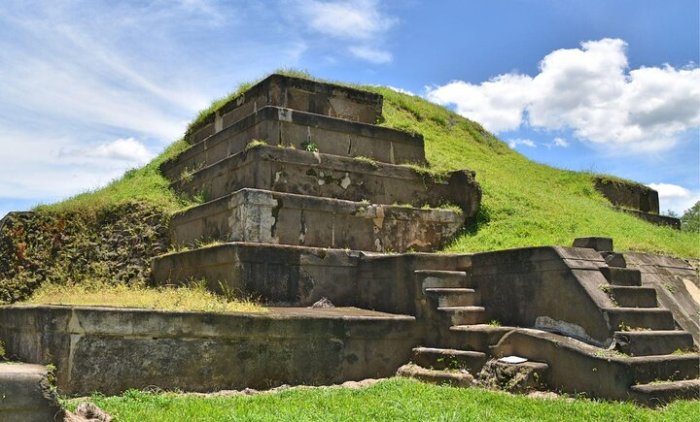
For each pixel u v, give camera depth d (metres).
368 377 8.76
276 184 11.15
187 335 7.51
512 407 6.93
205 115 15.14
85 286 12.27
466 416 6.41
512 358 8.29
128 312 7.21
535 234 12.40
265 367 8.00
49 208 13.77
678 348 8.01
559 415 6.60
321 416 6.25
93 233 13.60
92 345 7.00
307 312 9.16
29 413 5.13
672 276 10.59
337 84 13.00
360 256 10.85
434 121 19.91
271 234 10.61
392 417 6.37
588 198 18.11
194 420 5.97
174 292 10.09
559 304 8.49
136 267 12.82
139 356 7.22
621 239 12.46
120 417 5.96
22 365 6.22
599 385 7.39
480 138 20.55
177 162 15.05
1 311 8.13
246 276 9.77
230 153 12.66
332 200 11.30
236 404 6.75
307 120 11.93
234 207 10.77
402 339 9.16
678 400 7.09
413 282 9.63
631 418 6.45
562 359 7.84
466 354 8.52
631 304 8.41
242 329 7.86
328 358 8.46
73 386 6.84
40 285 12.73
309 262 10.38
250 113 12.84
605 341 7.85
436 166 13.93
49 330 6.93
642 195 19.83
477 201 13.05
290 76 12.39
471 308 9.35
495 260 9.49
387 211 11.90
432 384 8.20
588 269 8.57
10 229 13.27
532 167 20.16
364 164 12.15
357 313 9.56
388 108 18.66
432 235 12.45
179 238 12.59
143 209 13.59
